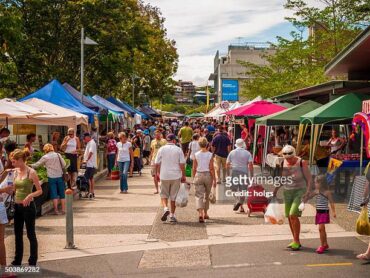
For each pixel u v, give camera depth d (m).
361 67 18.91
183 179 11.77
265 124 18.64
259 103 22.55
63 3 34.19
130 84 53.94
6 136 13.37
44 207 12.91
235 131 27.94
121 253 9.07
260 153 22.67
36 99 18.19
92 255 8.94
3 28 22.86
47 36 34.25
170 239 10.08
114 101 35.41
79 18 34.56
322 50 32.50
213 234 10.44
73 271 7.97
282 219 10.25
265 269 7.87
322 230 8.82
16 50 26.34
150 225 11.44
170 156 11.68
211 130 25.20
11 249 9.34
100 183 19.53
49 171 12.78
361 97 15.18
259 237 10.09
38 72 34.31
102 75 37.12
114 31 36.12
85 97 24.92
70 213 9.40
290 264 8.12
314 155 15.66
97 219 12.17
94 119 22.19
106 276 7.69
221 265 8.17
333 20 30.36
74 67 36.19
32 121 17.09
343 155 14.41
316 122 14.70
